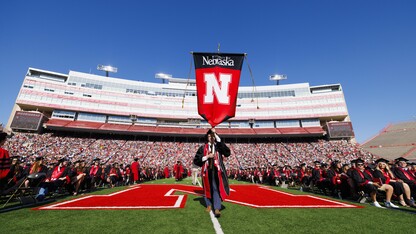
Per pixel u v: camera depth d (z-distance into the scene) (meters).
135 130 41.31
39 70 43.91
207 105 5.40
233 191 8.30
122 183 13.00
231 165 36.16
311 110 47.62
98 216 3.40
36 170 7.09
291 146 41.94
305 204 4.77
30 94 40.44
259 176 16.42
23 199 4.71
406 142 42.56
